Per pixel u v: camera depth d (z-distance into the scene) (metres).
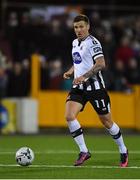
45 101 60.59
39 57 60.56
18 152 29.84
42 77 61.81
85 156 29.95
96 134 58.00
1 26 64.69
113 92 61.50
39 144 46.22
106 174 26.73
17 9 65.62
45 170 28.16
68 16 65.75
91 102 29.88
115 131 29.91
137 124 61.69
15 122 59.09
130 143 47.25
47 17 65.69
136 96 61.72
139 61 65.25
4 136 54.97
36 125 59.69
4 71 59.94
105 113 29.75
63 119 61.12
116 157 35.09
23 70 61.22
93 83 29.55
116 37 66.44
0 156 35.66
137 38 67.25
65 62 64.12
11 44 64.12
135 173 27.16
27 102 59.00
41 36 64.75
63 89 61.91
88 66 29.59
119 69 63.53
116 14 68.12
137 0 70.69
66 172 27.39
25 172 27.34
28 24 64.94
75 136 29.83
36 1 69.25
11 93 61.34
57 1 70.31
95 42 29.50
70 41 64.62
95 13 66.56
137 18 68.06
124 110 61.53
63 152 38.75
